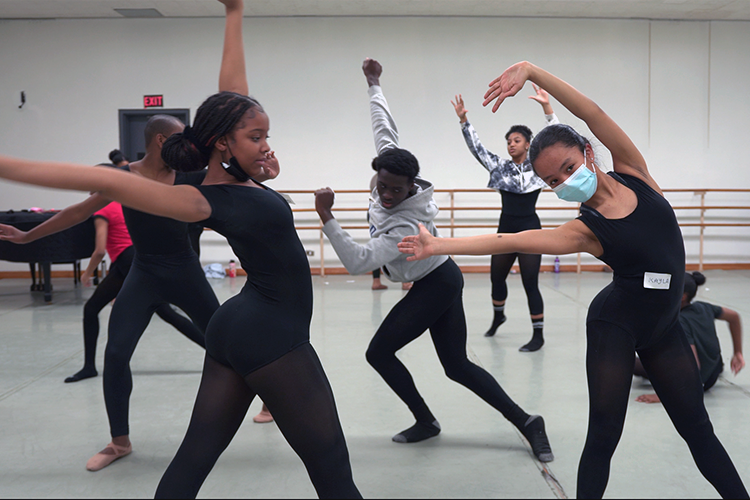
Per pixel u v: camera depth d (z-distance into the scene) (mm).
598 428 1461
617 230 1439
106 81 7660
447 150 7805
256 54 7688
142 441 2383
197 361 3611
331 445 1291
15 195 7699
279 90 7730
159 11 7371
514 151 3822
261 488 1957
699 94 7848
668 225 1469
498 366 3402
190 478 1250
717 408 2641
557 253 1486
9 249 5473
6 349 3961
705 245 8008
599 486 1438
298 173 7820
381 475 2033
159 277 2236
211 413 1282
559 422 2523
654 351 1556
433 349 3840
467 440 2350
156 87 7688
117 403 2188
